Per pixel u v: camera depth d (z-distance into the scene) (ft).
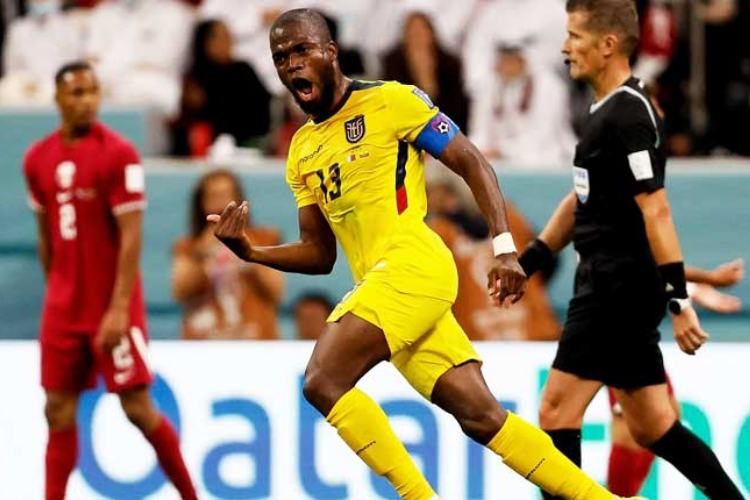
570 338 64.80
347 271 96.43
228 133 108.37
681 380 79.46
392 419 79.46
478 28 109.50
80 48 114.42
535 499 78.84
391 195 56.54
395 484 56.54
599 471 79.10
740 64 110.11
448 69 103.55
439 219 94.53
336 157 56.80
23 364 82.38
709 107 110.01
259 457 80.59
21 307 99.71
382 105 56.39
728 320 96.73
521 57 105.70
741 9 110.93
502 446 57.16
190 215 97.09
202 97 107.96
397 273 56.03
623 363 64.18
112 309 75.46
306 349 81.46
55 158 77.10
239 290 96.73
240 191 96.89
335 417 55.52
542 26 107.86
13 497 81.35
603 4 63.00
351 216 57.16
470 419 57.41
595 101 64.54
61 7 116.06
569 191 95.86
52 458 77.61
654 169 61.87
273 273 96.53
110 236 77.25
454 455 79.05
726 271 69.10
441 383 57.52
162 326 97.35
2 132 99.81
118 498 81.10
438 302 56.34
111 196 76.38
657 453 65.67
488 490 78.89
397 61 103.45
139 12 113.70
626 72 63.72
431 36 102.99
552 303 95.09
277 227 96.89
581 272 64.95
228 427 80.94
